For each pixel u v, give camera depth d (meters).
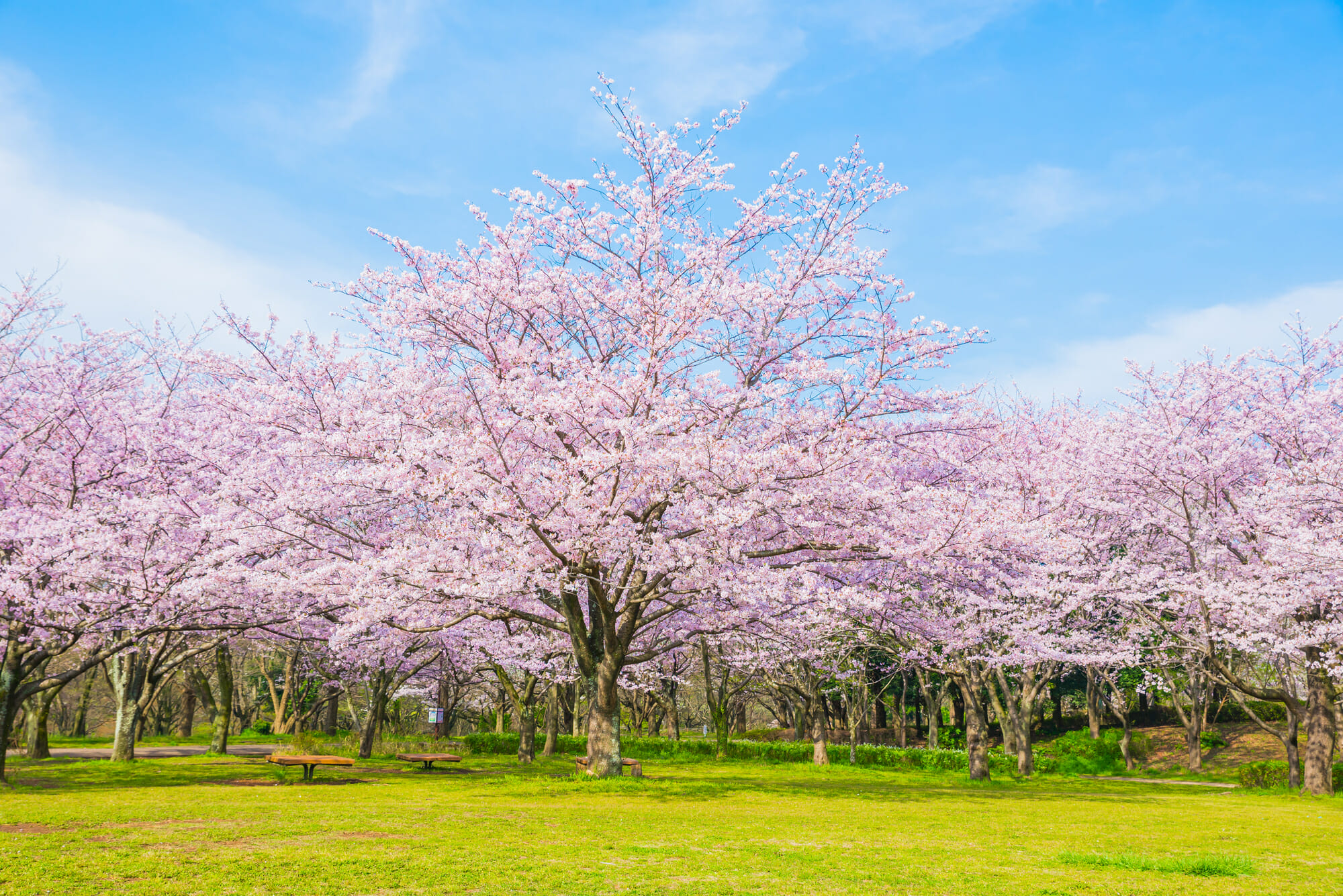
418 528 16.39
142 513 14.80
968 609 19.28
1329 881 8.33
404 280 16.47
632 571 16.42
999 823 12.47
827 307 16.06
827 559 16.31
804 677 31.48
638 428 13.05
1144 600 19.39
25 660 15.71
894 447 16.97
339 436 14.79
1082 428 24.92
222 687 27.89
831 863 8.54
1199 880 8.12
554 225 16.36
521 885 7.14
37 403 16.55
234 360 17.22
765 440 15.39
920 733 45.38
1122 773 29.77
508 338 15.91
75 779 17.36
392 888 6.92
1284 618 18.34
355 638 18.91
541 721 43.16
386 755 28.28
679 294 15.25
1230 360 21.30
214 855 8.02
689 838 10.01
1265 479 20.05
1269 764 21.78
